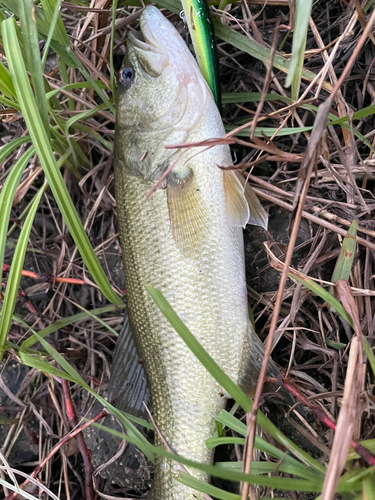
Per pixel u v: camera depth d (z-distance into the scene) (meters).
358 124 0.33
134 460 0.35
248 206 0.30
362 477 0.22
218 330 0.30
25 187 0.38
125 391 0.33
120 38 0.36
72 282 0.37
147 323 0.31
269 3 0.33
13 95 0.30
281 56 0.31
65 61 0.32
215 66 0.30
